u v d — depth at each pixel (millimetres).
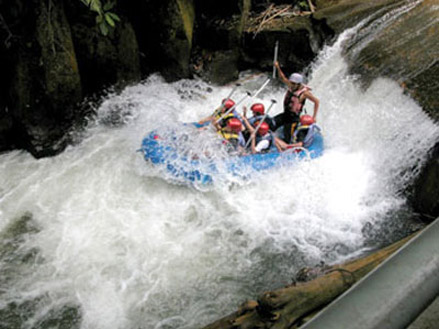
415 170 5203
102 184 5562
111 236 4812
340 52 7461
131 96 7270
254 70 8594
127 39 7004
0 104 6141
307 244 4727
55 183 5605
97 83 6984
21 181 5656
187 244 4727
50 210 5188
